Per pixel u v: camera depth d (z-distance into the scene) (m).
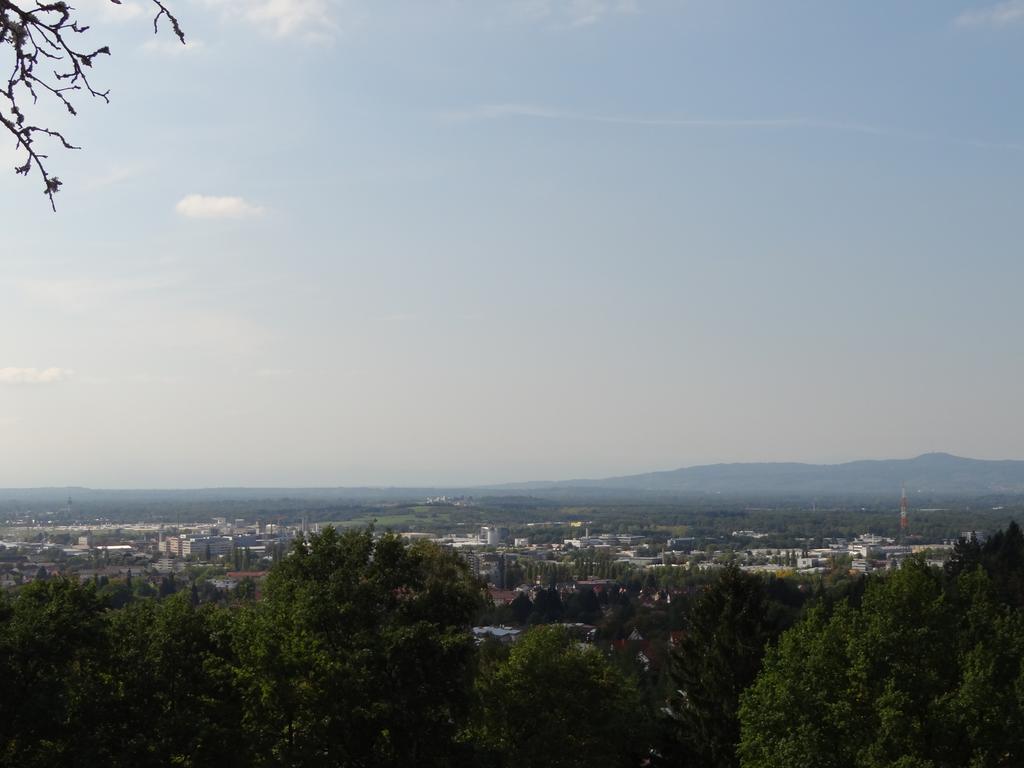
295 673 41.25
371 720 42.66
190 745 38.69
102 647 39.03
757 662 58.38
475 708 53.44
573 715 54.94
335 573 47.53
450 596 49.22
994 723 40.06
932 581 45.31
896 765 38.47
